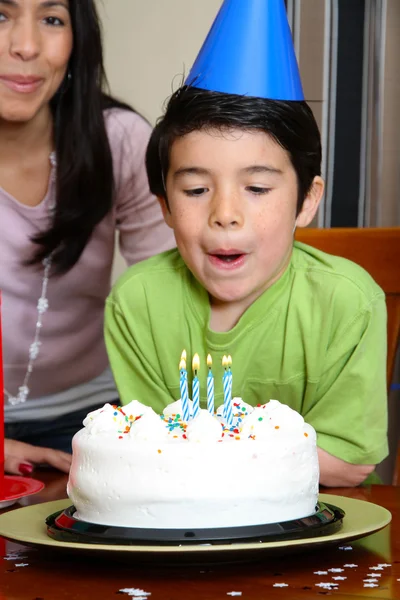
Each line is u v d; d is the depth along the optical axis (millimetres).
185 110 1378
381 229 1975
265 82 1384
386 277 1964
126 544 900
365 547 982
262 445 954
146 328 1666
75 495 1007
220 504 931
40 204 1988
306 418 1517
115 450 956
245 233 1374
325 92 2721
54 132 1981
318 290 1538
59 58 1843
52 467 1674
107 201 2053
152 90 3047
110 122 2100
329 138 2727
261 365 1592
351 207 2738
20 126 1907
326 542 870
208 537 895
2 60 1779
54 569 918
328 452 1442
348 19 2709
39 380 2141
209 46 1421
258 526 918
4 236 1981
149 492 934
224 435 977
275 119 1369
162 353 1657
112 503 951
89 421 1062
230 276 1413
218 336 1574
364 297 1524
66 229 1998
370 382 1498
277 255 1432
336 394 1492
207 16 2980
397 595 803
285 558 938
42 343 2100
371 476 1778
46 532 982
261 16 1399
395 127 2725
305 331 1539
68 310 2111
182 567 910
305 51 2729
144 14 3027
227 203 1363
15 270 2016
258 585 846
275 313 1560
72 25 1885
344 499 1140
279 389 1601
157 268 1672
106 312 1713
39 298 2057
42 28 1809
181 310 1629
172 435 975
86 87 1971
